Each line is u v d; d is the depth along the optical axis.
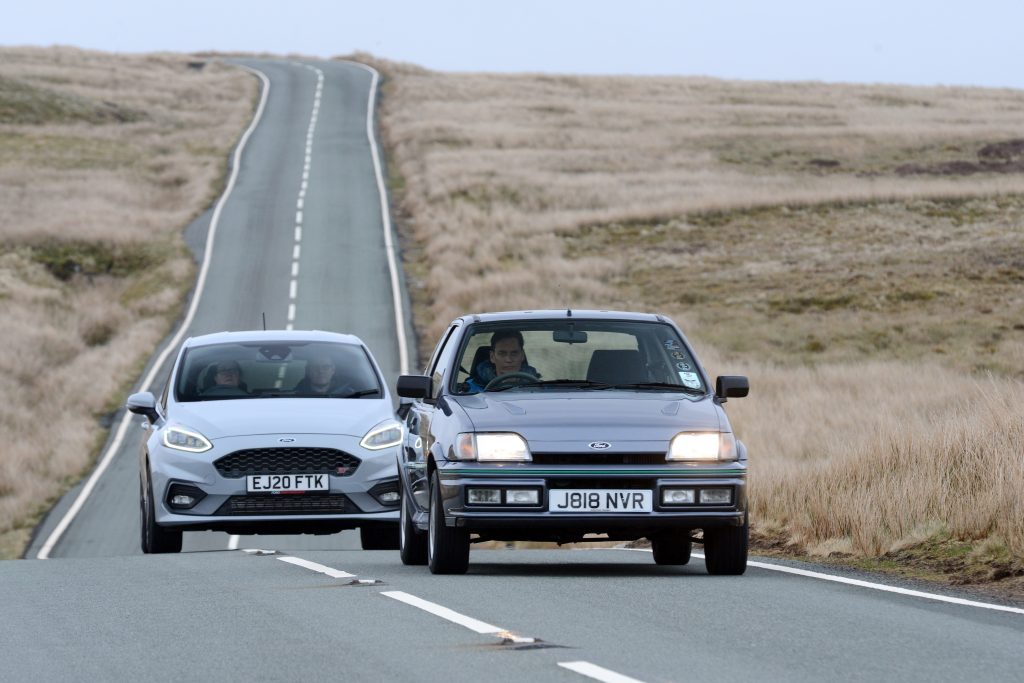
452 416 35.56
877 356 133.00
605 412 34.78
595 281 167.12
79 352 143.38
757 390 115.94
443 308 151.00
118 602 31.47
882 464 48.00
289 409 48.09
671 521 33.91
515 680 21.83
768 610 28.98
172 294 162.25
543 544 63.59
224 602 31.00
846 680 21.59
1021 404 46.78
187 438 46.53
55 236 189.50
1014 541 35.88
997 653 23.92
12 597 32.84
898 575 36.06
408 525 40.09
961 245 173.75
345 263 176.62
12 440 102.25
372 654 24.30
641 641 25.22
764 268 170.12
